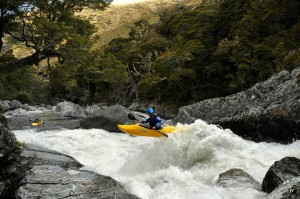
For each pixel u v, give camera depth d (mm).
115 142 13859
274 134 12906
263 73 31641
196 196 6625
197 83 42781
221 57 40125
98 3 25734
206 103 17344
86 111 37031
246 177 7410
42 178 6641
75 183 6461
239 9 48719
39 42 23609
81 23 26094
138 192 7035
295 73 15195
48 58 27094
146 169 10406
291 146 11656
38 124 25531
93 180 6676
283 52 30203
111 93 74562
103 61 67125
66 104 49125
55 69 27391
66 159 8492
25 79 78438
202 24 57000
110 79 63094
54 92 86562
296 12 36594
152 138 13484
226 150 10383
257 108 14117
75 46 23719
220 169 9109
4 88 72250
